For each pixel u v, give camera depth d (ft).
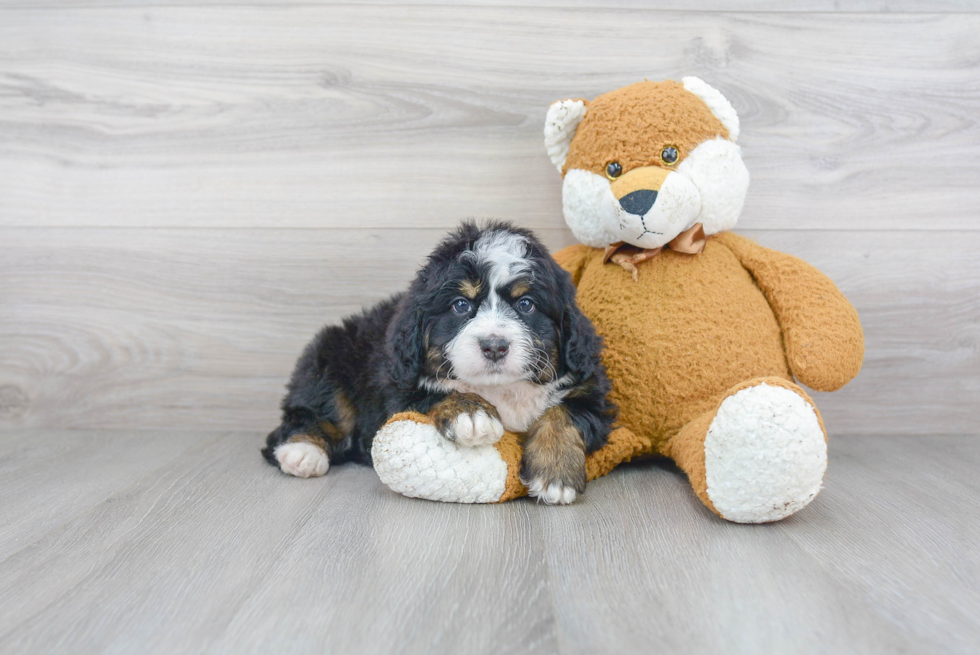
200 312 8.23
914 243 7.91
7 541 5.09
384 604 4.11
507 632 3.80
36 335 8.27
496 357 5.41
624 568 4.55
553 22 7.82
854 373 6.35
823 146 7.86
